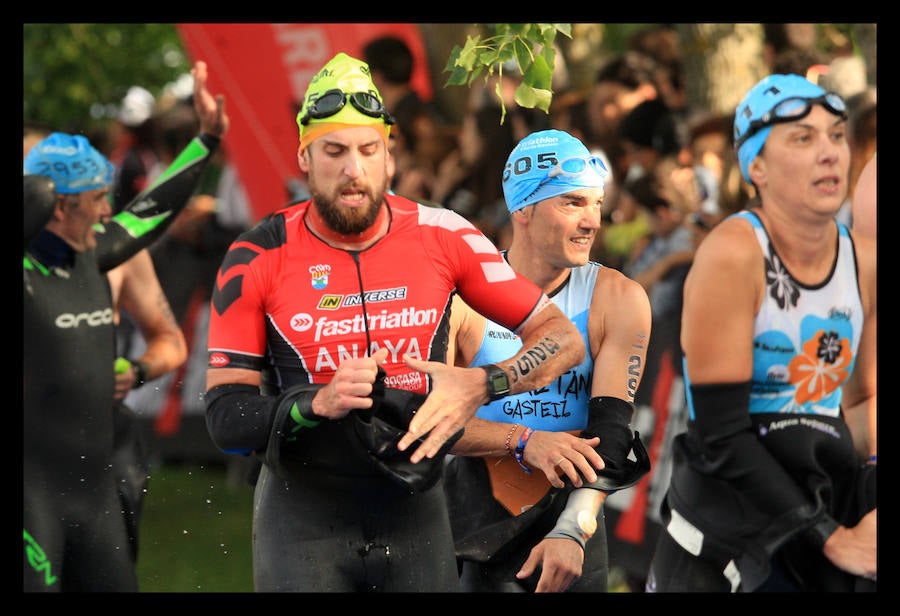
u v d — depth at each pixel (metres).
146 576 15.16
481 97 17.45
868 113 11.75
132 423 12.30
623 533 13.78
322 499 8.10
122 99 24.66
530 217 9.00
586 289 9.12
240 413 7.71
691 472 9.29
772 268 9.04
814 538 8.95
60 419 10.53
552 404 9.08
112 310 11.26
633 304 9.05
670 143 15.22
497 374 7.89
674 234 14.80
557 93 19.73
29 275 10.44
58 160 10.71
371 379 7.26
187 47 19.02
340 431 7.67
